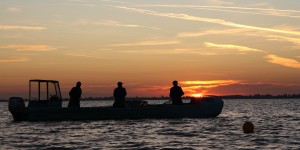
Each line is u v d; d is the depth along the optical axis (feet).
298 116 127.95
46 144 56.90
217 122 92.07
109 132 71.36
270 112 161.27
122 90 95.96
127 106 98.02
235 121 97.86
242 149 51.70
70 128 78.54
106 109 94.27
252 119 109.50
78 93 94.32
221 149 51.80
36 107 94.27
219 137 64.39
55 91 97.45
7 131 73.97
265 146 54.29
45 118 93.50
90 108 93.66
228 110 188.14
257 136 65.77
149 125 83.61
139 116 96.94
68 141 59.93
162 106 98.12
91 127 80.18
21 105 94.63
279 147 53.36
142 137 64.28
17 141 60.13
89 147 53.93
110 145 55.72
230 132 71.51
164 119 98.02
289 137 64.39
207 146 54.54
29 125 85.40
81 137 64.59
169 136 65.57
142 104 98.53
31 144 56.90
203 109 102.42
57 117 93.50
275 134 68.90
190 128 77.82
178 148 52.85
